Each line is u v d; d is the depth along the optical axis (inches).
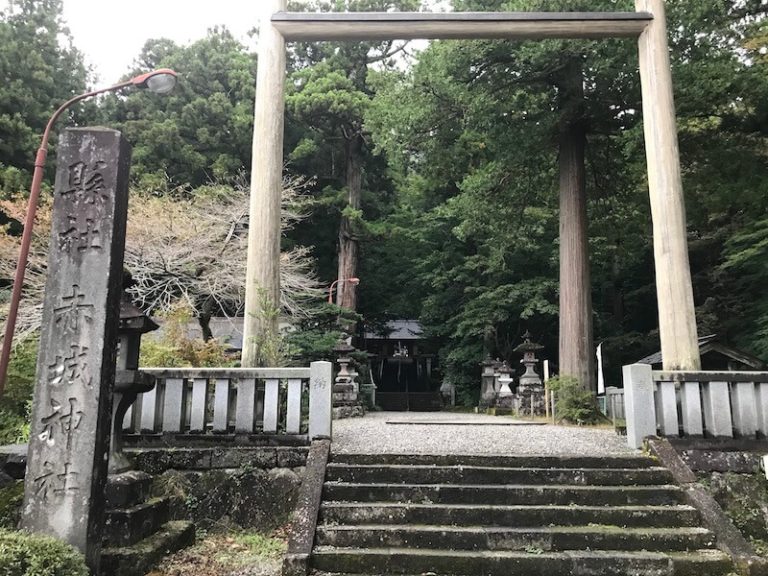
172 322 391.5
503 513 187.6
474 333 842.2
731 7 437.4
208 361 363.6
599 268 844.6
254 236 298.5
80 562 125.6
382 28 322.3
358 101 754.8
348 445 241.8
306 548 170.6
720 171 444.5
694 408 234.5
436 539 177.2
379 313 987.9
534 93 478.9
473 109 459.5
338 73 797.9
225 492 214.4
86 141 152.3
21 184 581.0
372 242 878.4
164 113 777.6
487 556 168.4
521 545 176.1
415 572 167.0
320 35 323.6
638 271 849.5
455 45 431.8
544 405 540.4
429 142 525.3
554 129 492.7
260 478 216.4
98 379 142.5
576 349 454.0
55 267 146.5
